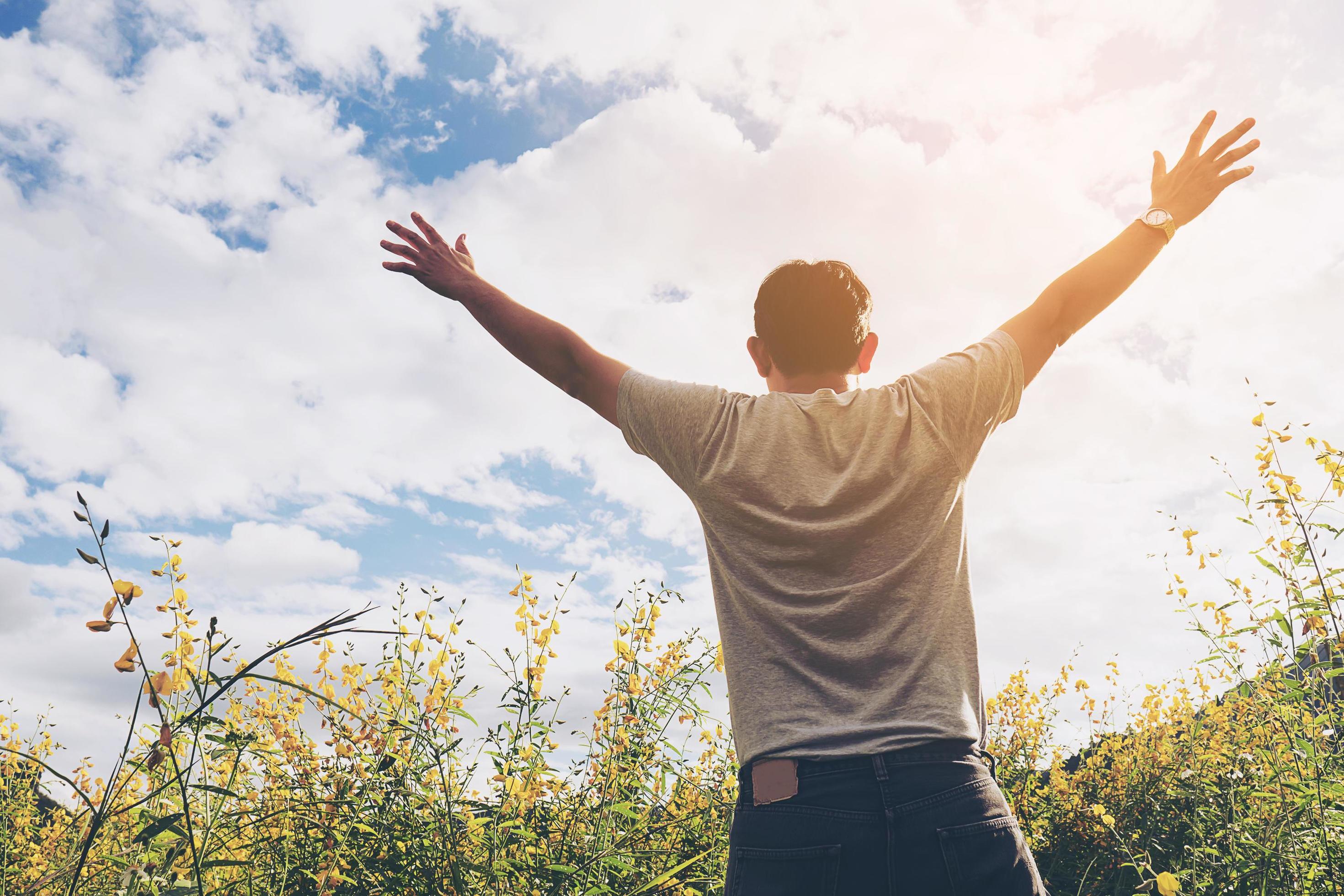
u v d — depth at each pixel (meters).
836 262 1.29
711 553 1.18
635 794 2.92
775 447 1.11
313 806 2.54
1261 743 3.56
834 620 1.04
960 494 1.11
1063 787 4.43
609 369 1.28
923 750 0.98
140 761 1.46
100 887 1.78
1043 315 1.23
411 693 2.80
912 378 1.14
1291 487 2.89
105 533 1.34
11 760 3.60
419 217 1.43
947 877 0.94
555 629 2.84
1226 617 3.44
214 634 1.45
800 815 0.98
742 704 1.07
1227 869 2.94
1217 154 1.33
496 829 2.53
